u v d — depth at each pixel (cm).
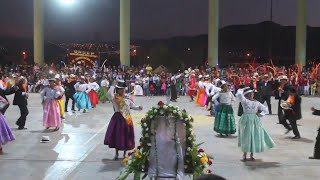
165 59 5206
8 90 1062
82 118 1377
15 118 1372
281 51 5122
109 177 645
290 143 952
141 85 2623
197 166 502
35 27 3634
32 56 4466
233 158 787
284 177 652
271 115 1520
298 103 1013
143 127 504
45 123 1076
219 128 1030
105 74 2473
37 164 725
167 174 493
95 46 3962
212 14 3375
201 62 4938
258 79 1577
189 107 1827
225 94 1036
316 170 696
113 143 748
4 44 4634
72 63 3616
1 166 707
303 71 2908
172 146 500
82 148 867
